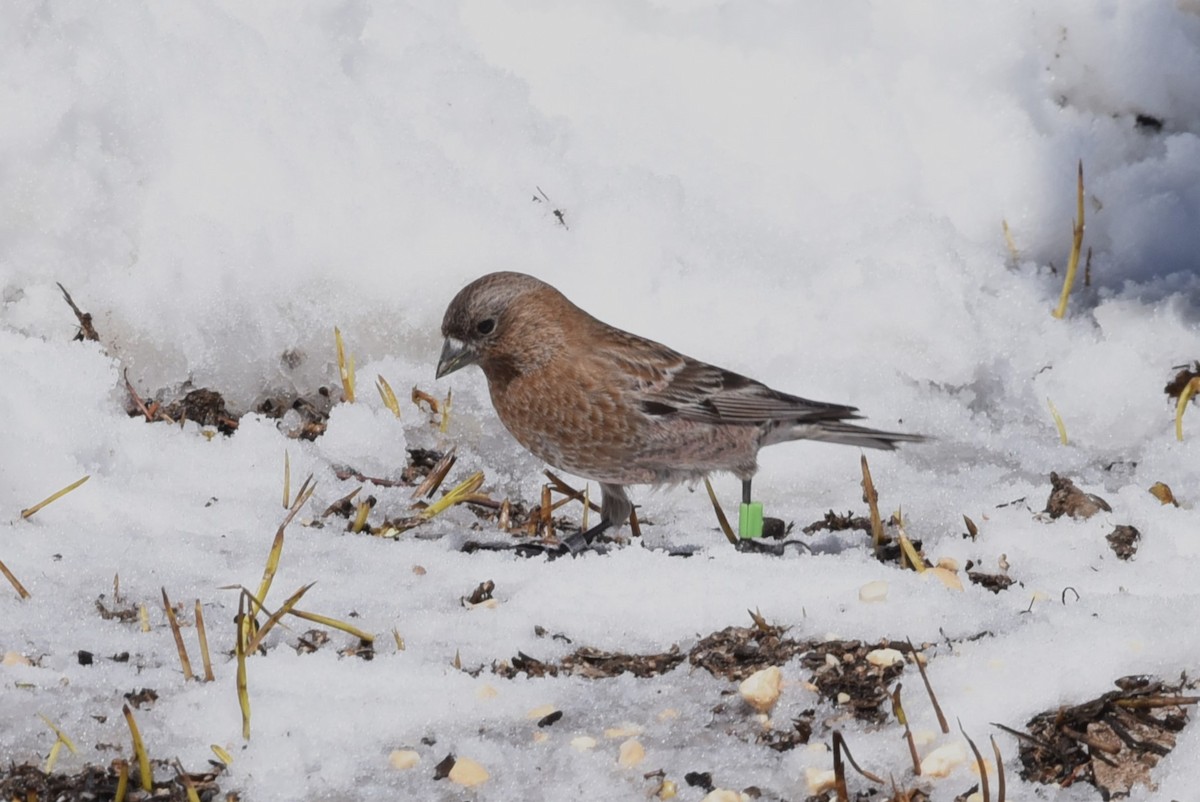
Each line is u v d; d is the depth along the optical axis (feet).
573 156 43.68
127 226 37.88
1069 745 23.08
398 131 41.01
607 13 45.60
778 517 34.73
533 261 40.09
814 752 22.97
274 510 32.19
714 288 40.42
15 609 26.18
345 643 26.09
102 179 37.73
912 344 39.86
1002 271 42.73
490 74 42.80
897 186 44.78
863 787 22.24
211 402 37.42
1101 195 45.14
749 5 45.50
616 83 45.06
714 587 28.12
